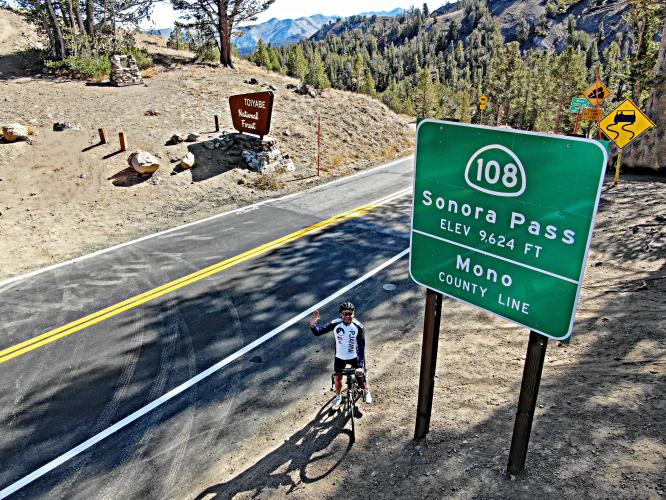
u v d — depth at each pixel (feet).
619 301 28.12
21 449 21.49
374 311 32.73
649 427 16.48
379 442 20.12
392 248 43.21
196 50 127.13
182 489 19.19
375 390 24.39
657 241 35.65
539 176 13.10
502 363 24.61
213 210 53.93
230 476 19.62
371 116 100.37
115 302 34.30
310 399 24.31
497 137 13.80
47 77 89.61
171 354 28.35
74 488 19.45
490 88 300.20
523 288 14.33
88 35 107.45
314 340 29.55
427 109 264.11
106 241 45.37
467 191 15.11
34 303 34.22
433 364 18.06
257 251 42.83
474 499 15.40
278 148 70.59
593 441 16.61
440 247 16.51
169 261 40.96
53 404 24.27
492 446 17.98
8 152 57.82
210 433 22.26
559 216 12.91
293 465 19.70
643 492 13.79
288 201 57.41
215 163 64.34
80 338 29.99
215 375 26.45
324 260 40.78
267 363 27.43
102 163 59.77
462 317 31.07
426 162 16.15
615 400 18.60
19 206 50.26
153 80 96.02
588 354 23.38
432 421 20.68
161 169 60.70
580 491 14.52
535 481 15.44
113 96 81.92
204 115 79.46
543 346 14.33
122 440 21.94
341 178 68.69
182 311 33.06
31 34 122.42
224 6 115.34
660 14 59.26
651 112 59.41
